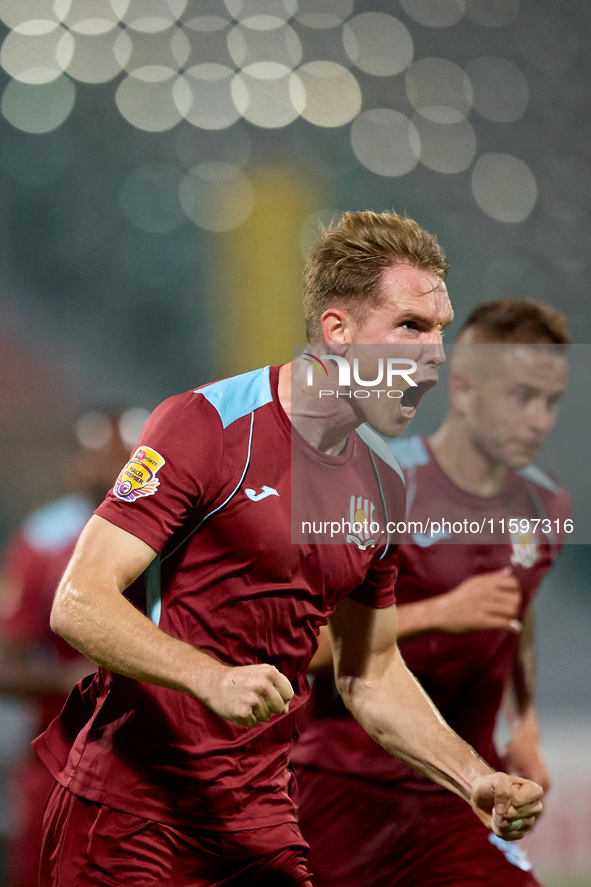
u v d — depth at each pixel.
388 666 8.18
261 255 34.59
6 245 40.75
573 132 40.97
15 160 41.06
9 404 37.34
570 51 41.12
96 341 40.69
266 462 6.82
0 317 39.72
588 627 28.67
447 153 41.41
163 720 6.80
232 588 6.82
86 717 7.31
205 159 41.88
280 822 7.23
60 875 6.95
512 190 40.09
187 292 41.31
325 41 41.41
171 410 6.81
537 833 16.08
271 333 34.59
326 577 7.11
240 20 41.00
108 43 40.59
